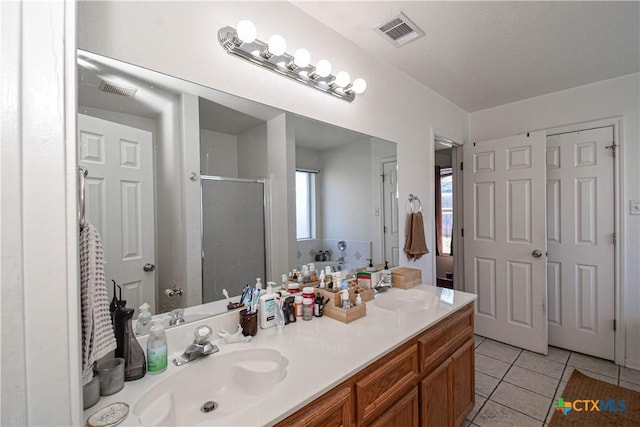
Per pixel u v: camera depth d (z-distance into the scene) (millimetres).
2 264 444
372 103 1988
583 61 2104
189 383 953
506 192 2770
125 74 1001
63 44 505
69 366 499
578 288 2564
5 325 444
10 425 445
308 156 1625
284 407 755
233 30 1237
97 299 770
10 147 451
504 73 2277
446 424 1455
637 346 2305
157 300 1094
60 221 495
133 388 844
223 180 1291
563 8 1541
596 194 2471
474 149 2975
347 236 1839
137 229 1049
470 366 1697
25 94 468
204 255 1234
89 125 935
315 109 1622
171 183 1138
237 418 717
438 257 4637
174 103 1122
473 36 1790
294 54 1488
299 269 1596
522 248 2670
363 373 1006
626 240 2346
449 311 1492
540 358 2496
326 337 1175
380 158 2049
